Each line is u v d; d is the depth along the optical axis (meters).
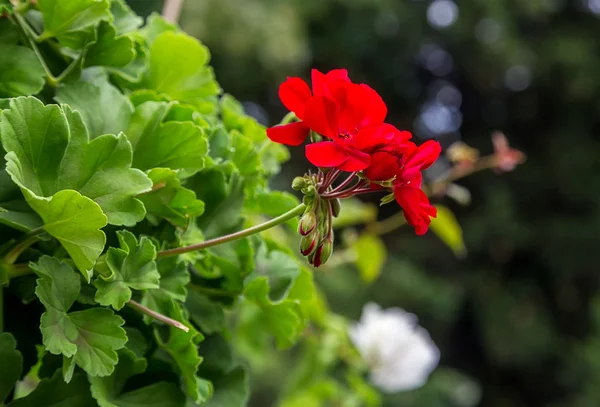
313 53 5.69
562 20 6.49
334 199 0.53
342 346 1.11
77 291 0.53
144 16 0.79
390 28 5.94
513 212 6.19
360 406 1.27
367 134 0.51
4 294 0.59
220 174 0.62
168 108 0.59
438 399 4.75
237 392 0.62
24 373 0.60
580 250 6.14
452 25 6.04
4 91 0.57
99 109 0.58
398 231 6.09
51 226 0.51
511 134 6.76
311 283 0.69
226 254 0.62
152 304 0.57
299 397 1.08
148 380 0.59
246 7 3.86
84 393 0.56
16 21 0.58
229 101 0.74
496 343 5.94
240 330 1.00
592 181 6.25
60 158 0.53
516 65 6.13
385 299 5.08
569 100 6.32
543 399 6.09
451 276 6.14
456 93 6.77
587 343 5.53
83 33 0.59
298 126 0.53
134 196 0.54
